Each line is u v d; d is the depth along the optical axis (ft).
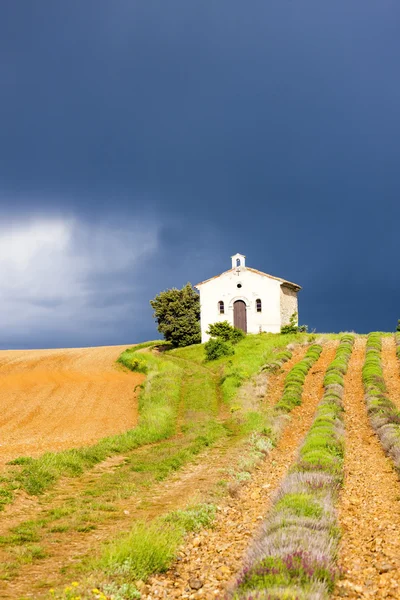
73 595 28.04
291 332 203.51
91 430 101.45
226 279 215.10
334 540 34.04
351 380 131.03
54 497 57.26
